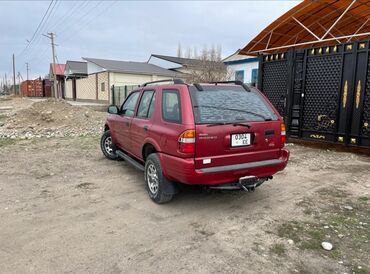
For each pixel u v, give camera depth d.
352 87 7.83
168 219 3.96
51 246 3.25
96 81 31.53
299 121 9.27
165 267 2.90
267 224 3.84
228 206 4.42
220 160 3.88
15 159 7.14
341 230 3.67
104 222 3.84
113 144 6.66
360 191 5.07
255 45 14.03
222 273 2.82
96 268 2.87
